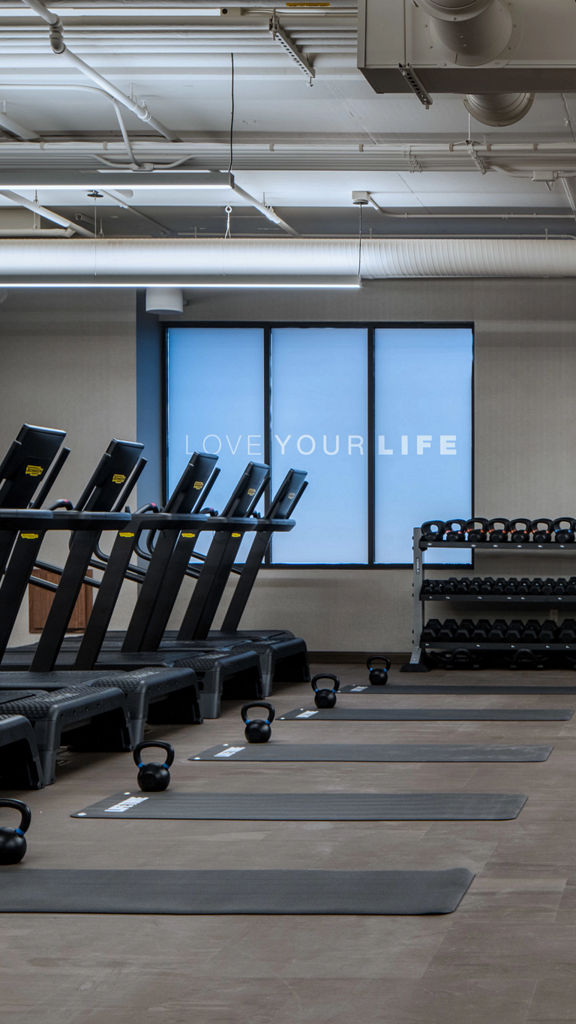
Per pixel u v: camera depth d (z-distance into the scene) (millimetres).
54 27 5539
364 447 10695
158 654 7578
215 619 10789
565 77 4891
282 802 4727
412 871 3666
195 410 10898
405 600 10570
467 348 10602
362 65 4855
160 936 3061
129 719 6035
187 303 10875
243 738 6426
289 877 3607
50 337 10656
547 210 9422
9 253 8922
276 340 10805
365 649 10617
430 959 2863
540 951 2914
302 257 8820
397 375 10672
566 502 10367
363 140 7691
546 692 8289
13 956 2922
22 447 5422
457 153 7461
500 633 9641
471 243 8805
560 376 10391
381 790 4953
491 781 5137
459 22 4512
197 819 4434
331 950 2938
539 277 9531
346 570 10641
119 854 3918
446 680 9125
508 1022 2469
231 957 2896
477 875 3629
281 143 7461
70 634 10516
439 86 5062
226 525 8250
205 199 9000
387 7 4848
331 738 6352
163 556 7594
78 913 3264
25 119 7449
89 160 7598
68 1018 2516
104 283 8992
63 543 10539
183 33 5828
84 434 10617
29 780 5074
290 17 5586
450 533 9859
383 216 9625
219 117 7363
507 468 10453
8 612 6008
